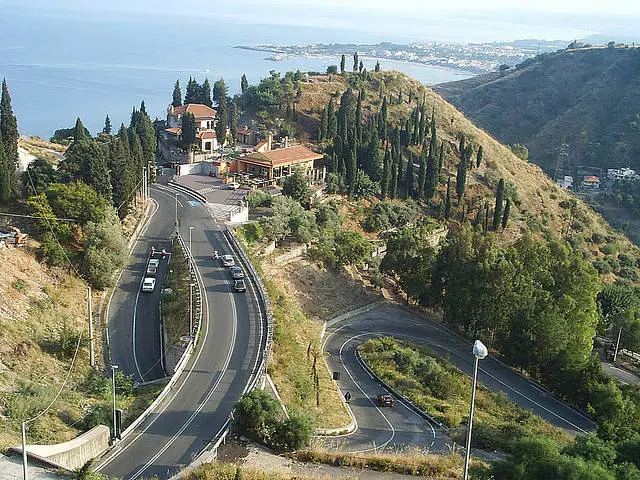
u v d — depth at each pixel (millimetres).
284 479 36375
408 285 90688
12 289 56844
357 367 69188
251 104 159875
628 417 58125
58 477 33594
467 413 59062
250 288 71250
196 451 40031
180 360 52281
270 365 54562
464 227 90438
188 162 121750
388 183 127188
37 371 49031
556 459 35688
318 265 91938
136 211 91750
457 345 82625
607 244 148375
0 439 36031
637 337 88750
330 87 169000
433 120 141375
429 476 39625
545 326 71500
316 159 126562
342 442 47906
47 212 67188
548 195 158750
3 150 73188
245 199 101750
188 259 75750
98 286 68750
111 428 41656
